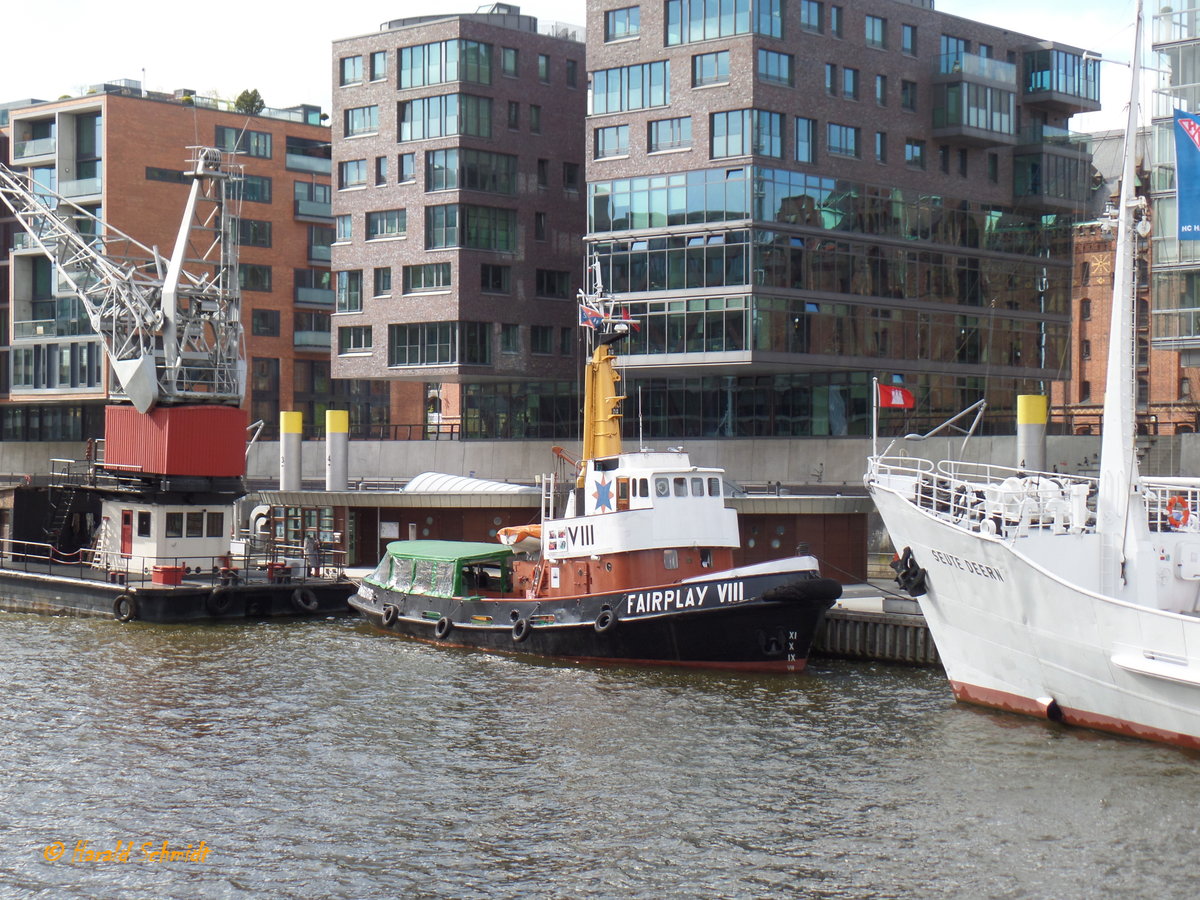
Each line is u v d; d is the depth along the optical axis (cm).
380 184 8144
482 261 7856
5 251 9475
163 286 5272
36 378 9069
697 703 3506
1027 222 7950
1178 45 6475
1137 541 3231
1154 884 2325
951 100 7438
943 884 2331
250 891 2334
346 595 5125
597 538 4138
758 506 4956
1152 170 6575
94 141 9000
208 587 4906
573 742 3166
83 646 4359
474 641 4306
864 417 7194
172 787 2856
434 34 7881
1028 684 3219
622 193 7219
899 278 7319
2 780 2898
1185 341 6525
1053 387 9888
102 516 5400
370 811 2706
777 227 6831
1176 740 2948
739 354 6788
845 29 7150
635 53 7169
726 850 2489
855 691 3625
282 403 10081
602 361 4378
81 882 2375
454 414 9269
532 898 2297
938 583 3369
